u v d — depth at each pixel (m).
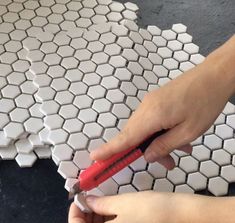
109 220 0.66
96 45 0.90
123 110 0.80
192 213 0.58
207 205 0.58
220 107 0.67
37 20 0.94
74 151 0.75
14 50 0.88
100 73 0.85
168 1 1.02
